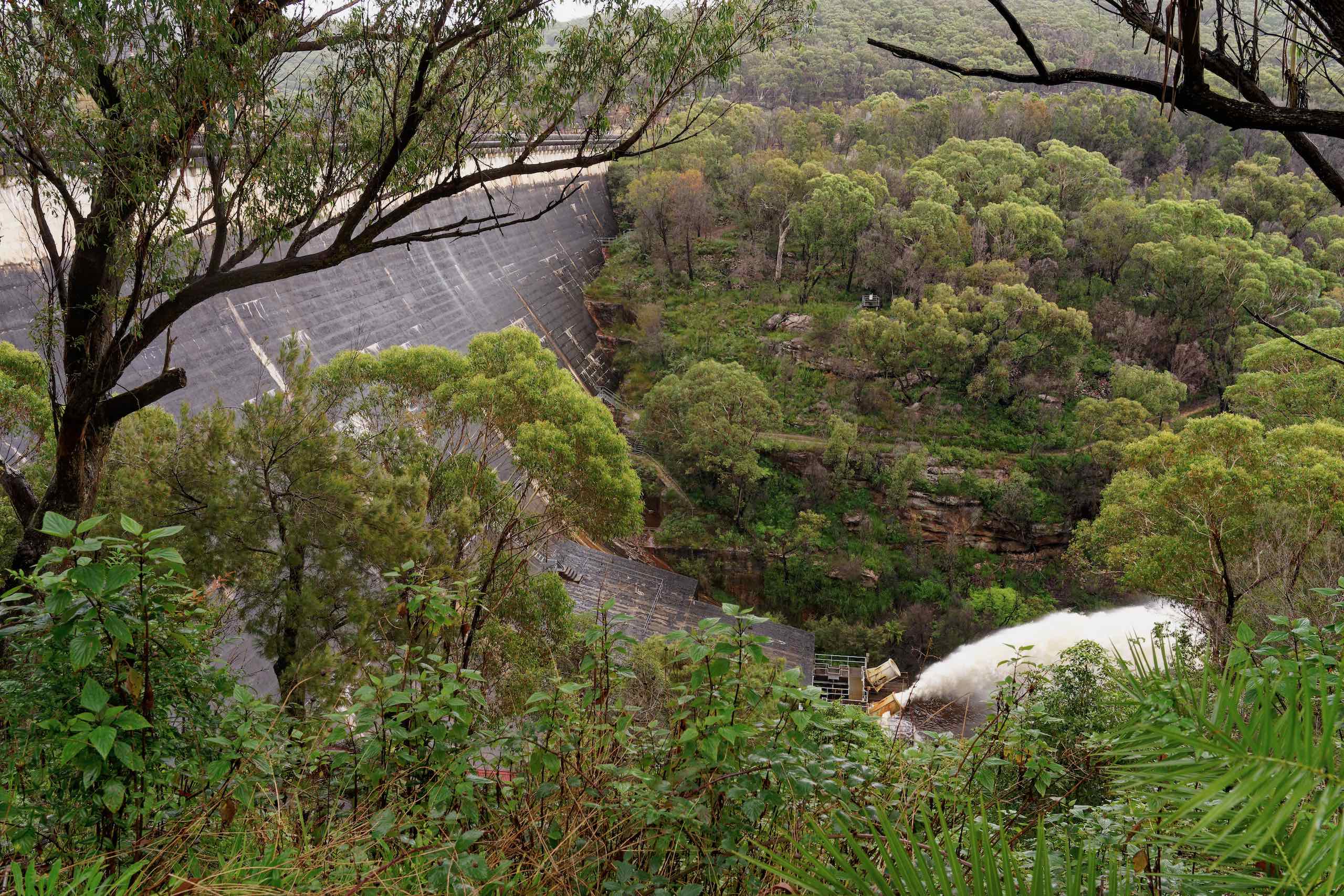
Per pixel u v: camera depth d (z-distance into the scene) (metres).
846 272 78.25
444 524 16.45
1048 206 80.50
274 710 4.73
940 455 60.12
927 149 102.69
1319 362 43.19
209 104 8.89
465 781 4.01
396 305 50.09
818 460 59.81
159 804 3.99
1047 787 4.20
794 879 1.53
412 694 4.32
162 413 16.36
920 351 61.53
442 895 3.27
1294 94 2.45
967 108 106.06
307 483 15.95
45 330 9.55
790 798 3.84
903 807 3.59
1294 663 1.27
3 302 25.80
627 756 4.20
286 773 4.49
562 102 9.76
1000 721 4.63
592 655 4.41
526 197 76.06
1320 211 87.56
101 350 9.84
